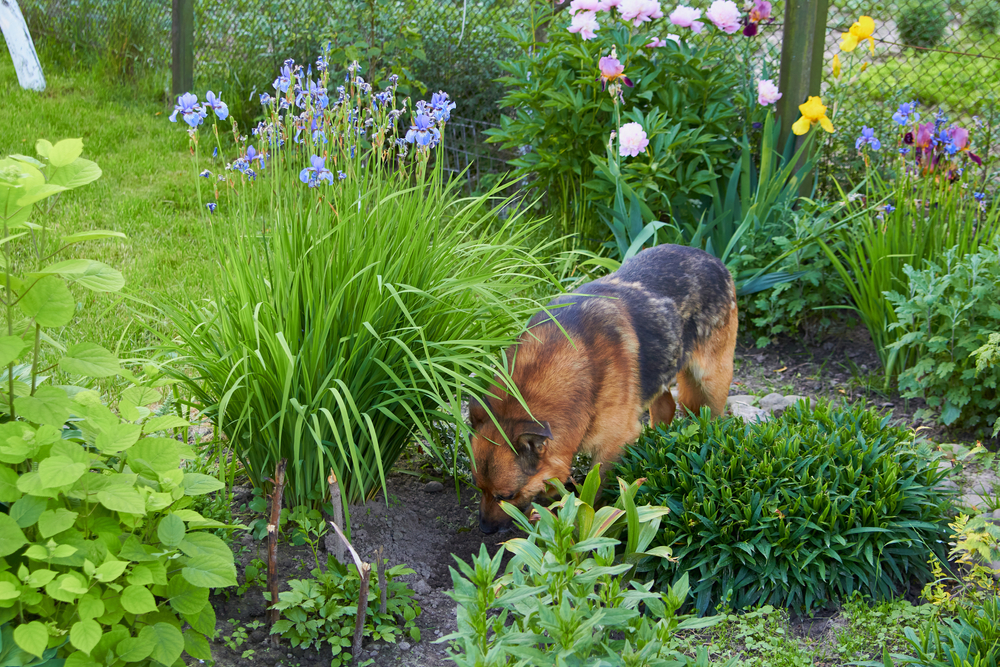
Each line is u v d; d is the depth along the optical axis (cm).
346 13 816
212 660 243
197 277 534
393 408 340
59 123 807
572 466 405
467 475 393
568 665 200
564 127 632
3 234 212
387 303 324
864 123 658
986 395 453
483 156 789
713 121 614
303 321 326
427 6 821
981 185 592
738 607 314
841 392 512
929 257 516
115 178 718
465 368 364
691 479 337
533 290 503
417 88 779
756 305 559
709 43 641
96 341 439
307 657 282
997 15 720
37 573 200
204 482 250
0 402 226
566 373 331
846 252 578
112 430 223
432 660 285
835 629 302
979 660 237
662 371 372
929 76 733
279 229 327
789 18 609
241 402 325
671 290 395
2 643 210
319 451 284
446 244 363
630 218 570
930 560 330
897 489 340
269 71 876
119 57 967
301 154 385
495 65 800
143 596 211
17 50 887
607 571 209
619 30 620
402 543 351
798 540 319
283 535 335
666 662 199
